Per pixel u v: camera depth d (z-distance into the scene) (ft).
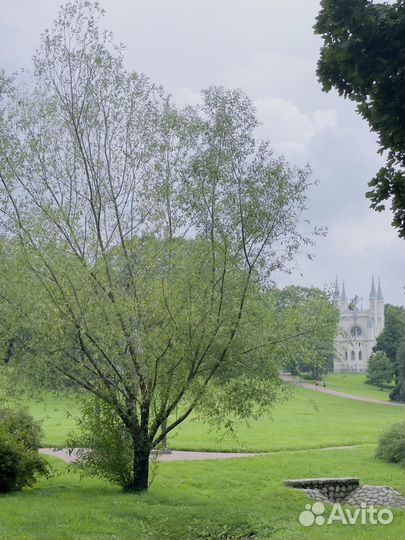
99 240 53.11
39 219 51.34
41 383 51.13
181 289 50.62
